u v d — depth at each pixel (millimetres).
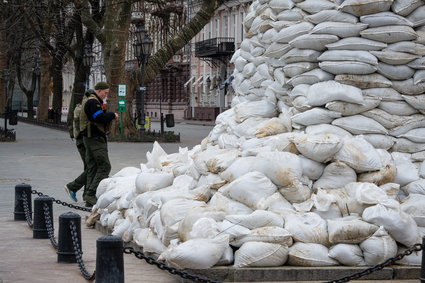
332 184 8773
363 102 9203
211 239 7902
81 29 46219
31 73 76438
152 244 8906
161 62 39844
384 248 7969
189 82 78188
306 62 9539
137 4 43719
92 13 43969
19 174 21500
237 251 7992
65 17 45344
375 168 8812
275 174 8562
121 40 38531
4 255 10016
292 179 8547
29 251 10312
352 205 8438
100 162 14453
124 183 11352
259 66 10703
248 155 9062
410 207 8539
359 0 9195
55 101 58781
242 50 11281
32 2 43844
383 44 9234
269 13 10148
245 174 8609
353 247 8078
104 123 14406
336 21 9359
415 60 9266
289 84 9852
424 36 9320
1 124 59844
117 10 39031
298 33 9586
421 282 7215
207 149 10234
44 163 25312
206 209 8398
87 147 14469
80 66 46500
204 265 7812
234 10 66438
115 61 38656
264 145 9156
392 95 9312
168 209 8641
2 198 16312
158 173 10258
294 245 8094
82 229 12039
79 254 8758
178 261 7781
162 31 50312
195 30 39375
